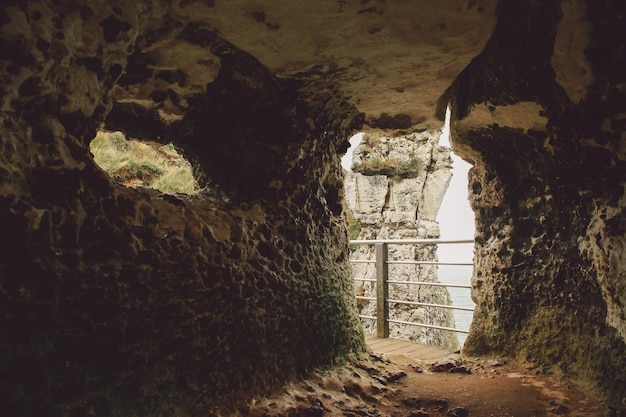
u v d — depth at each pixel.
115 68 1.60
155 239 1.69
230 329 1.95
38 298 1.27
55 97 1.36
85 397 1.37
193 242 1.83
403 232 11.70
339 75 2.39
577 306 2.42
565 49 1.67
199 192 2.42
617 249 1.90
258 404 1.98
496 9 1.95
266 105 2.36
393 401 2.36
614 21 1.45
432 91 2.72
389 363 2.91
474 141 2.86
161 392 1.61
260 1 1.77
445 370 2.86
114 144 6.91
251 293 2.08
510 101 2.25
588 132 1.84
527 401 2.22
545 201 2.64
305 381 2.29
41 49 1.26
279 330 2.22
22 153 1.28
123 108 2.28
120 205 1.59
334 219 2.90
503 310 2.93
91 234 1.45
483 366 2.82
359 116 3.02
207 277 1.86
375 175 11.93
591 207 2.21
